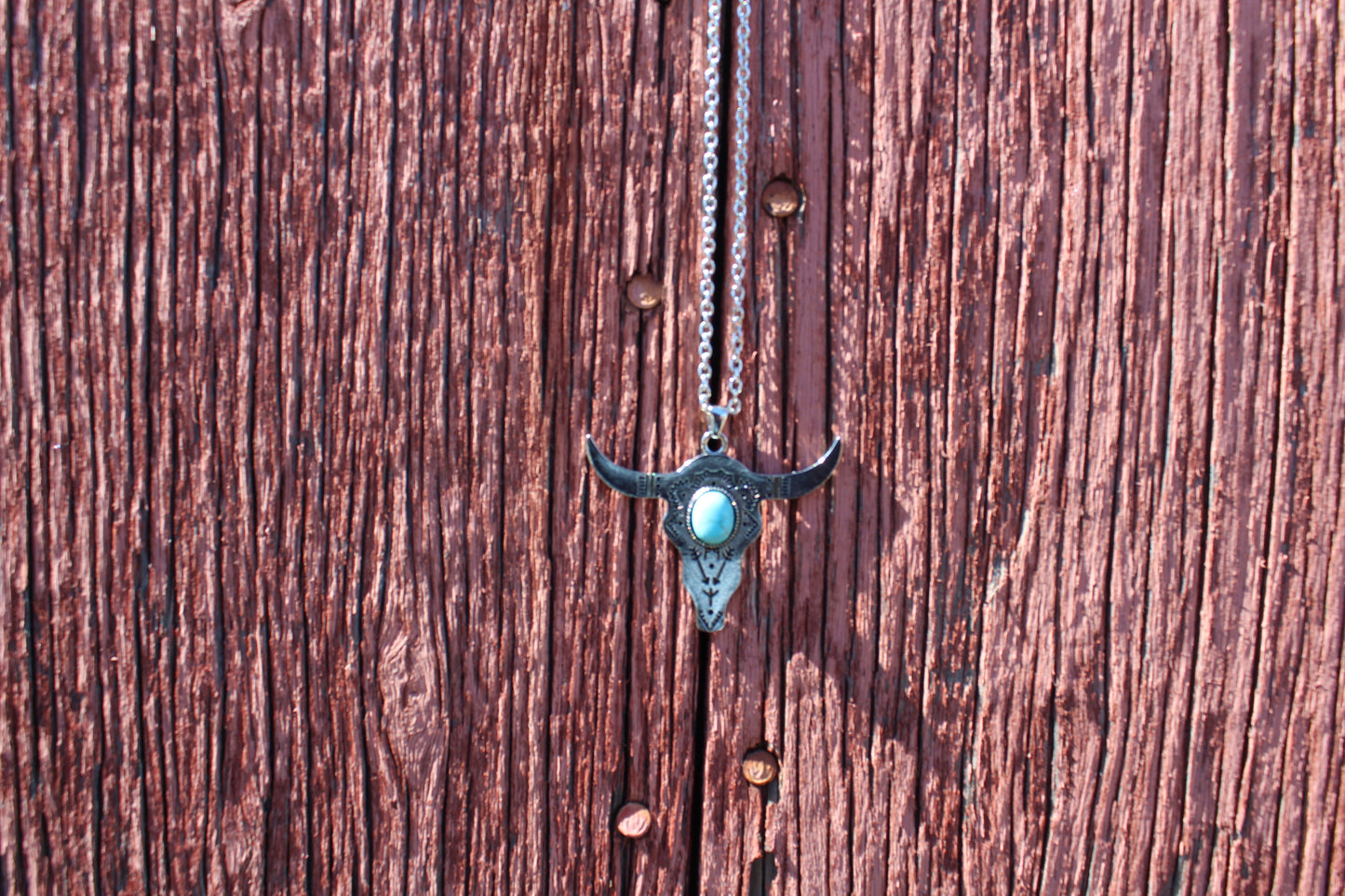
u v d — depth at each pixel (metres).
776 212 0.68
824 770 0.68
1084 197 0.68
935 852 0.69
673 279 0.68
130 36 0.67
